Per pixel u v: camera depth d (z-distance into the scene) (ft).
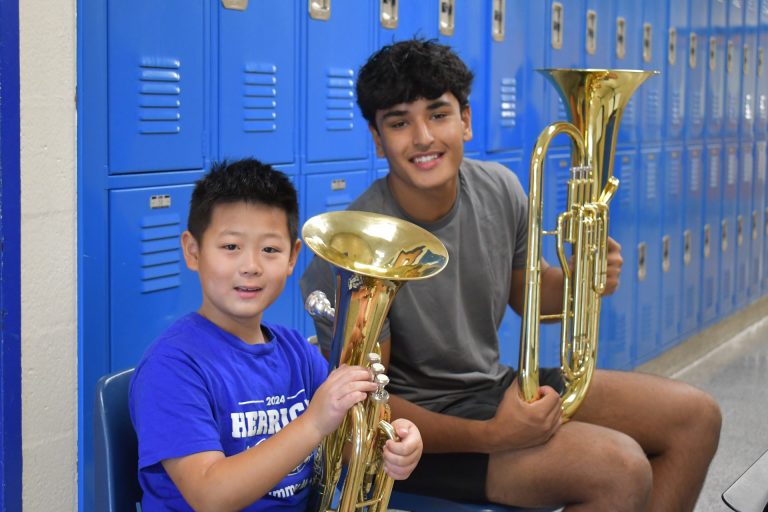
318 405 4.41
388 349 5.98
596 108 5.98
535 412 5.57
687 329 16.62
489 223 6.37
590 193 6.05
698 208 16.87
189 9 7.20
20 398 6.23
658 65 14.99
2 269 6.03
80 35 6.42
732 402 14.02
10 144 5.99
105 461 4.66
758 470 5.69
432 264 4.88
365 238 4.93
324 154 8.72
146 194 7.02
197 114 7.37
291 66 8.24
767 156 20.43
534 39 11.81
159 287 7.20
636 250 14.58
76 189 6.54
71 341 6.63
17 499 6.29
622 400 6.34
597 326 6.10
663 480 6.19
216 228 4.74
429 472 5.91
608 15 13.46
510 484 5.72
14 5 5.92
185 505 4.54
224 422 4.65
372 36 9.14
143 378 4.58
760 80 19.66
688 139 16.26
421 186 5.93
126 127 6.81
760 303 20.45
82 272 6.61
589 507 5.55
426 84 5.80
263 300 4.78
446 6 10.16
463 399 6.25
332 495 4.87
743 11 18.42
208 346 4.72
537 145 5.80
